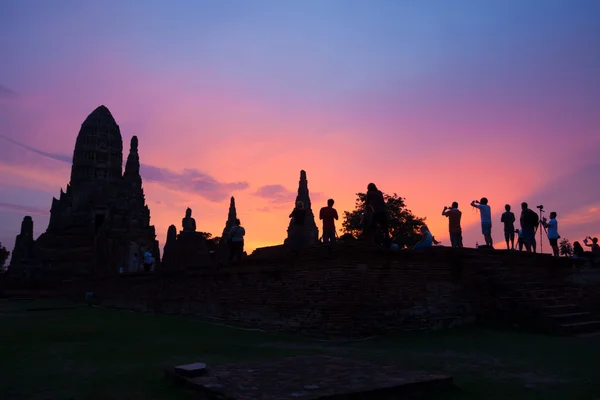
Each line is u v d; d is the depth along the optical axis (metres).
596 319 15.32
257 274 17.23
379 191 15.92
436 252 16.16
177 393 6.49
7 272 66.75
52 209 73.31
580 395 6.45
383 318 13.77
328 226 16.62
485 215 20.02
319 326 13.34
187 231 53.56
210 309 20.00
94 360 9.28
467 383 7.16
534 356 9.71
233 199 67.81
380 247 14.42
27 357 9.67
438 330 14.50
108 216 65.38
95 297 37.19
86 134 75.69
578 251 25.25
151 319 21.02
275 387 6.05
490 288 15.80
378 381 6.39
